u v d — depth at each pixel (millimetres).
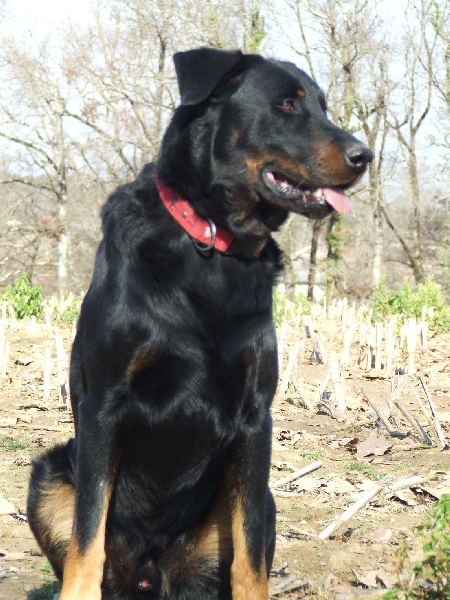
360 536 4723
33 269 50031
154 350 3309
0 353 10867
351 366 12289
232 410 3406
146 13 33906
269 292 3611
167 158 3576
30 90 37188
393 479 5938
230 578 3525
